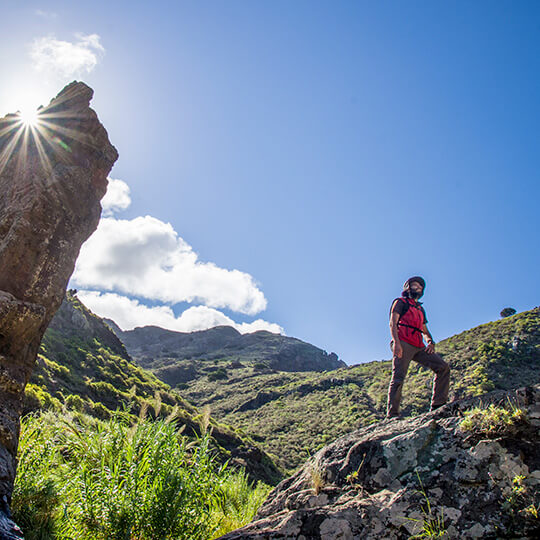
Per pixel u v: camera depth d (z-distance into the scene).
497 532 2.78
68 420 5.82
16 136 5.99
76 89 6.48
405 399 41.47
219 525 5.07
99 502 4.23
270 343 171.12
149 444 4.92
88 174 6.12
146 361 139.62
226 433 32.81
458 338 60.97
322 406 61.31
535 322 55.88
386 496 3.26
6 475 3.50
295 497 3.74
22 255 5.04
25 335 4.76
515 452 3.04
